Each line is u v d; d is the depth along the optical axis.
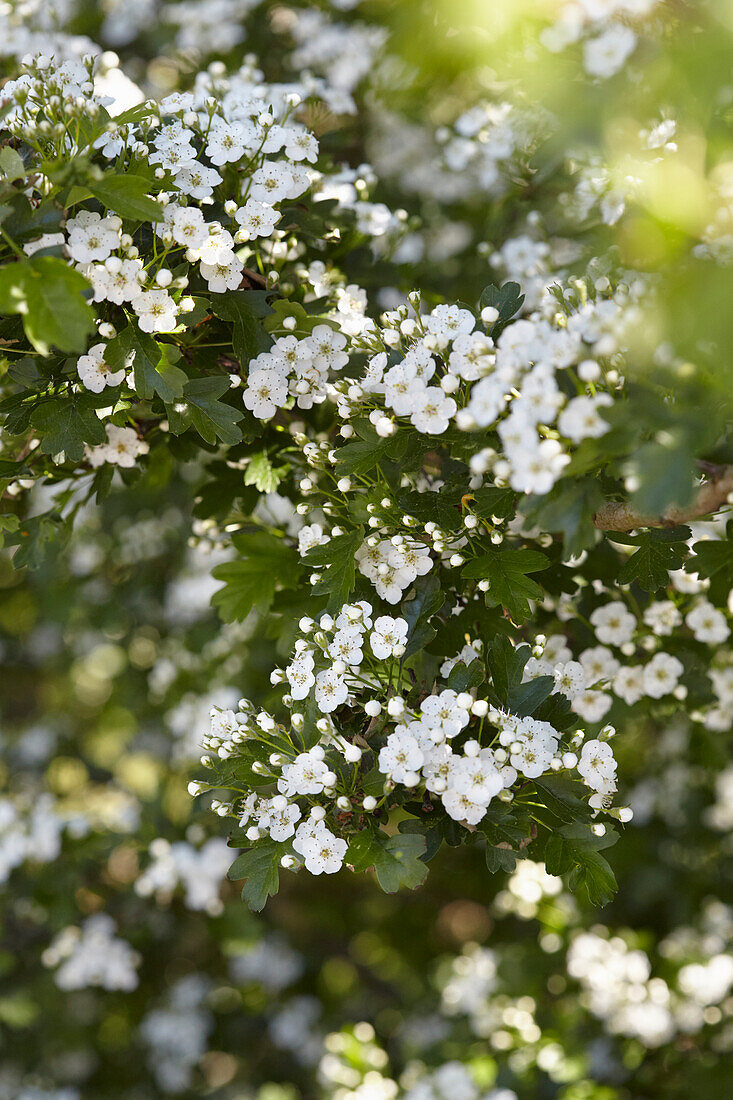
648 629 1.04
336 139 1.11
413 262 1.14
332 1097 1.21
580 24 0.97
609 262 1.02
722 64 0.92
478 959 1.27
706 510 0.93
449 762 0.92
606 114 0.94
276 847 0.94
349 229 1.04
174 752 1.39
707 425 0.89
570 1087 1.15
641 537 0.96
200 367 0.99
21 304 0.91
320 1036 1.52
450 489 0.96
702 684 1.04
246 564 1.02
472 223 1.19
